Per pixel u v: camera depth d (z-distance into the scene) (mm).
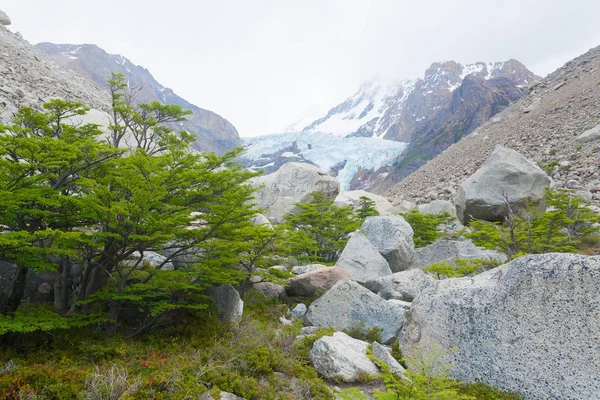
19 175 7320
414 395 5301
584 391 6027
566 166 30031
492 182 21984
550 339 6500
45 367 5992
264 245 11797
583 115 41125
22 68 30250
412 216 23328
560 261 6668
